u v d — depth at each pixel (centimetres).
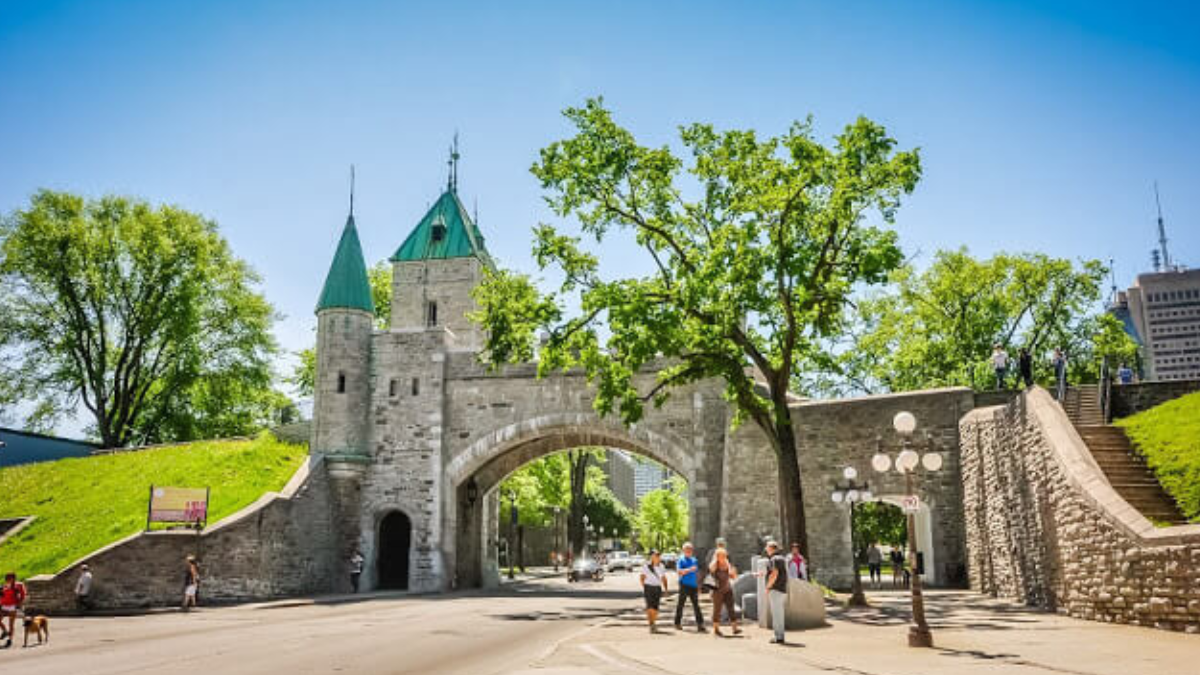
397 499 3606
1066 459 1733
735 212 2383
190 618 2311
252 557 3000
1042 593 1916
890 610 1969
